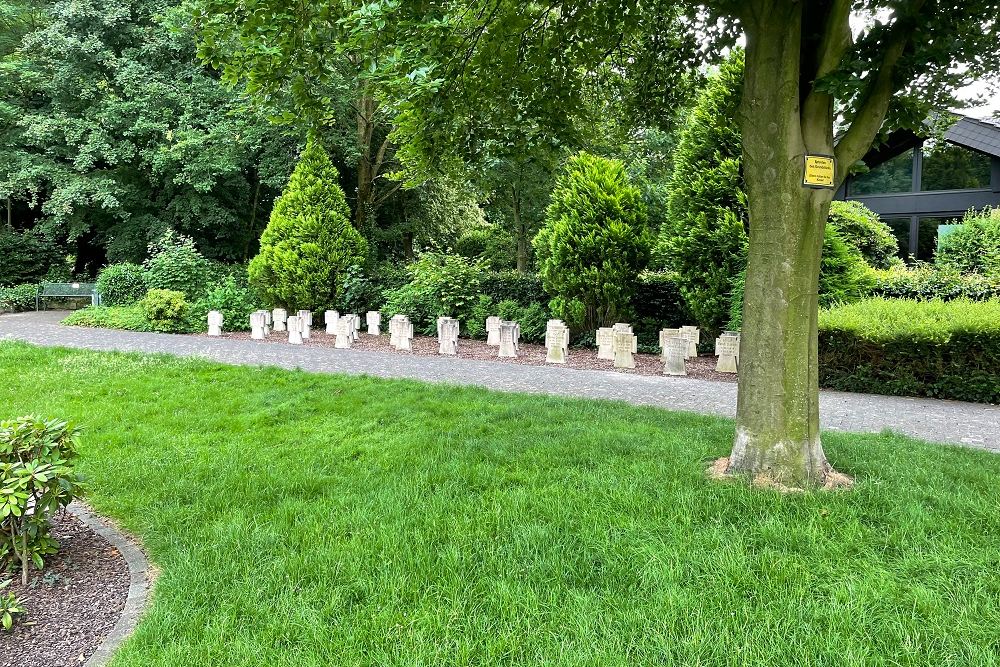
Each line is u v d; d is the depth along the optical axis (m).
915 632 2.53
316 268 15.54
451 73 5.43
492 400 7.02
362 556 3.21
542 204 17.91
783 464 4.09
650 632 2.55
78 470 4.70
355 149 18.53
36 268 22.56
